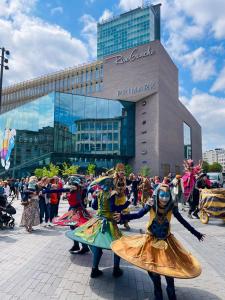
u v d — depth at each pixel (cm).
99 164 5300
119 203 547
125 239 482
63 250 761
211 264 664
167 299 469
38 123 5269
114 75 5884
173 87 6259
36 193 1034
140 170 5081
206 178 1373
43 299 463
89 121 5312
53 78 8419
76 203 717
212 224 1205
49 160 4950
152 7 12688
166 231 442
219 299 478
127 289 509
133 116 5731
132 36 12838
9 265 633
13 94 9269
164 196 438
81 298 469
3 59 2042
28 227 1016
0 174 5975
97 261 562
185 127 7381
